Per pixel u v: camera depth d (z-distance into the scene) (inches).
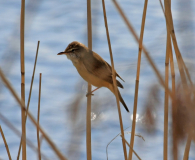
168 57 275.1
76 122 271.6
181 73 236.4
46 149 502.3
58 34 863.7
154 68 230.8
